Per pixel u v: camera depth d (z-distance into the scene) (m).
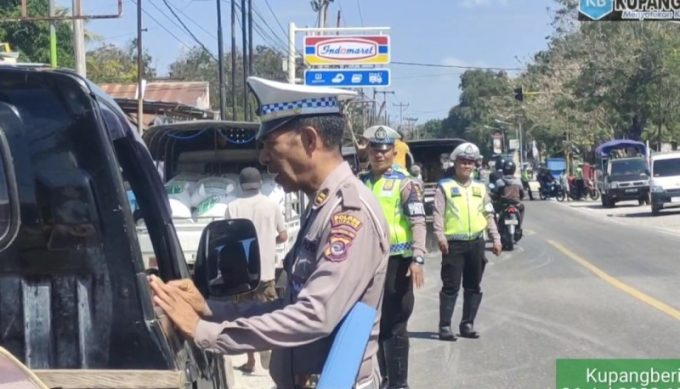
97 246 2.43
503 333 9.60
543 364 8.17
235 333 2.58
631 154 42.53
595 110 50.00
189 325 2.59
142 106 19.36
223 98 25.36
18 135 2.42
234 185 11.24
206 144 12.32
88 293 2.43
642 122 46.12
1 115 2.42
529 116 65.12
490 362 8.30
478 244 9.19
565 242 20.08
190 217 10.98
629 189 35.62
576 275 14.14
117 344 2.42
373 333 2.80
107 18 13.98
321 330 2.60
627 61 43.00
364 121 49.09
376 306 2.81
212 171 12.41
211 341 2.59
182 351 2.59
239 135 12.19
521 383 7.55
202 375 2.84
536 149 74.00
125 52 54.50
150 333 2.41
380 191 6.84
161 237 3.29
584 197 45.25
